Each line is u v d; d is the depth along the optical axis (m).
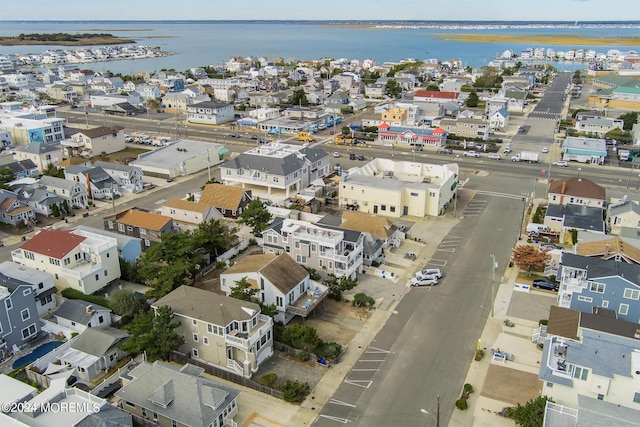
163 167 121.69
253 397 51.31
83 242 70.88
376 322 64.19
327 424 47.88
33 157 124.31
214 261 78.56
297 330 56.97
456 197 106.69
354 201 100.69
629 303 59.25
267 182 107.50
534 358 57.22
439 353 58.16
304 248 72.44
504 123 169.75
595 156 132.88
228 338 53.66
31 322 59.50
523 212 99.62
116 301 62.56
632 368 44.69
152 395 45.75
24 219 93.31
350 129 167.12
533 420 44.12
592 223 84.94
